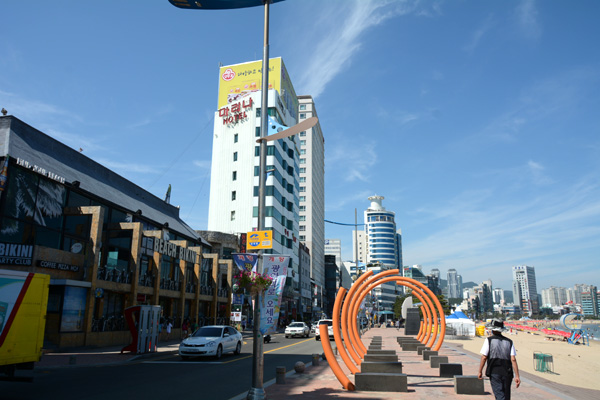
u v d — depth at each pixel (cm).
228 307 4575
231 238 5228
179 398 1016
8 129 2316
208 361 1884
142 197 3722
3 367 1070
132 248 2784
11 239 2112
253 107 6669
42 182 2322
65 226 2481
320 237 13150
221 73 7588
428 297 2256
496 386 710
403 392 1080
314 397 1010
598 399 1057
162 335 3086
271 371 1555
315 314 9806
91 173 3034
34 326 1115
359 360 1588
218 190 6575
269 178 6297
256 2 1182
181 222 4347
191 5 1208
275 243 6281
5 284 1045
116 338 2622
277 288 1006
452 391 1098
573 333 4828
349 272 17075
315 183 12569
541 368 1920
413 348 2291
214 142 6825
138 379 1326
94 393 1069
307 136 12181
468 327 4684
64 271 2305
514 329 8494
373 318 8456
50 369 1566
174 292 3356
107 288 2531
